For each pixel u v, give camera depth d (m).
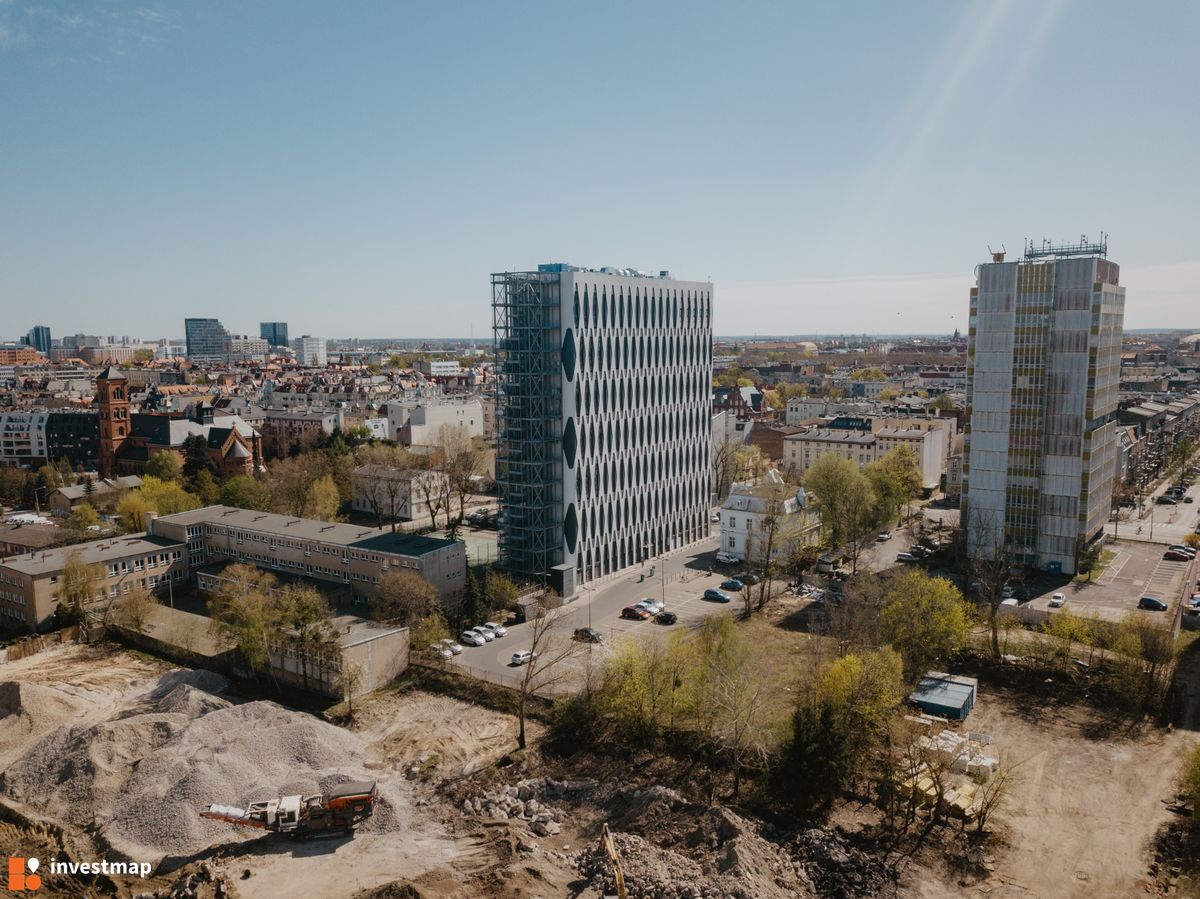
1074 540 132.00
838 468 136.88
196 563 128.00
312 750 74.75
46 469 194.00
